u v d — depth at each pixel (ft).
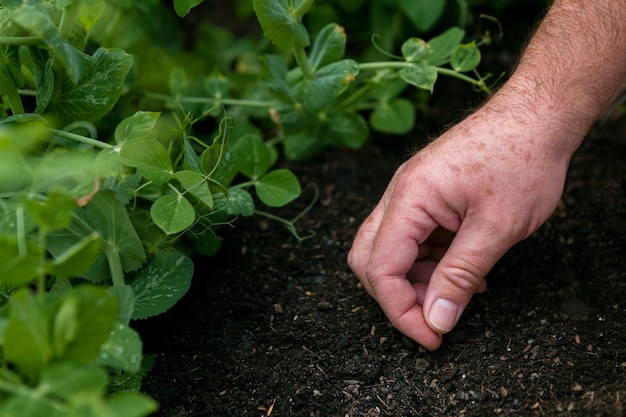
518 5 2.98
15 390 1.57
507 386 2.02
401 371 2.08
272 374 2.07
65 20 1.91
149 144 1.94
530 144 1.95
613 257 2.31
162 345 2.12
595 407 1.94
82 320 1.60
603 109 2.04
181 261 2.03
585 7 2.02
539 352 2.09
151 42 2.70
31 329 1.58
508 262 2.32
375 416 2.00
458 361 2.09
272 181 2.26
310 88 2.27
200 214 2.09
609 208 2.44
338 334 2.17
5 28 1.92
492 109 1.99
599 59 1.99
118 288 1.79
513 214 1.95
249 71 2.78
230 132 2.06
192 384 2.06
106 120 2.44
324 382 2.06
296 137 2.58
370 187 2.61
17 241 1.61
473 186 1.95
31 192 1.79
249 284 2.28
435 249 2.22
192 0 2.00
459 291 1.99
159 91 2.64
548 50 2.02
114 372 1.92
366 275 2.07
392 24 2.81
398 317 2.06
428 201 1.98
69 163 1.82
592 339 2.11
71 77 1.86
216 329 2.17
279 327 2.19
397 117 2.61
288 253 2.38
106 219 1.93
